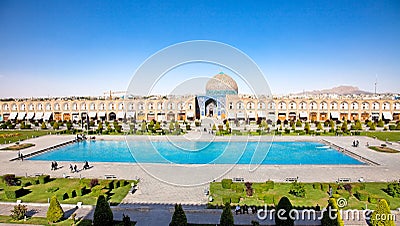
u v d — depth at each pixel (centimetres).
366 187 2500
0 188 2541
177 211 1584
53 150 4409
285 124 7006
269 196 2184
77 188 2366
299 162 3581
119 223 1847
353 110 7481
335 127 6538
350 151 4025
